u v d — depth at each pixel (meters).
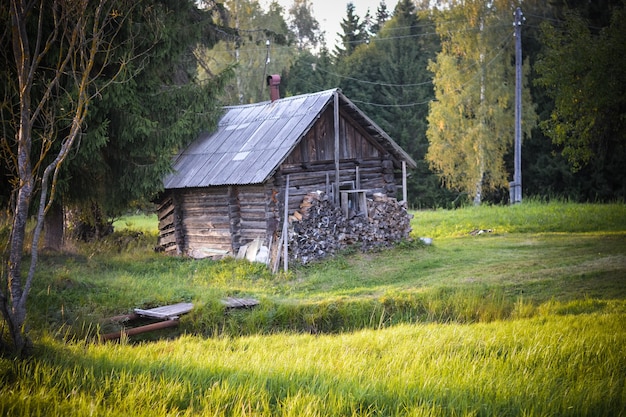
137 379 10.45
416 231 38.94
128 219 56.09
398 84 72.94
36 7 21.27
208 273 27.03
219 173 30.03
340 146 31.45
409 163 33.59
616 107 35.50
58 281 20.27
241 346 15.09
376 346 14.54
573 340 13.77
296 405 9.59
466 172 59.25
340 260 28.55
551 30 38.12
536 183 66.12
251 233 29.78
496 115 58.03
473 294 20.22
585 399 10.26
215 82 30.06
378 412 9.63
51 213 28.50
